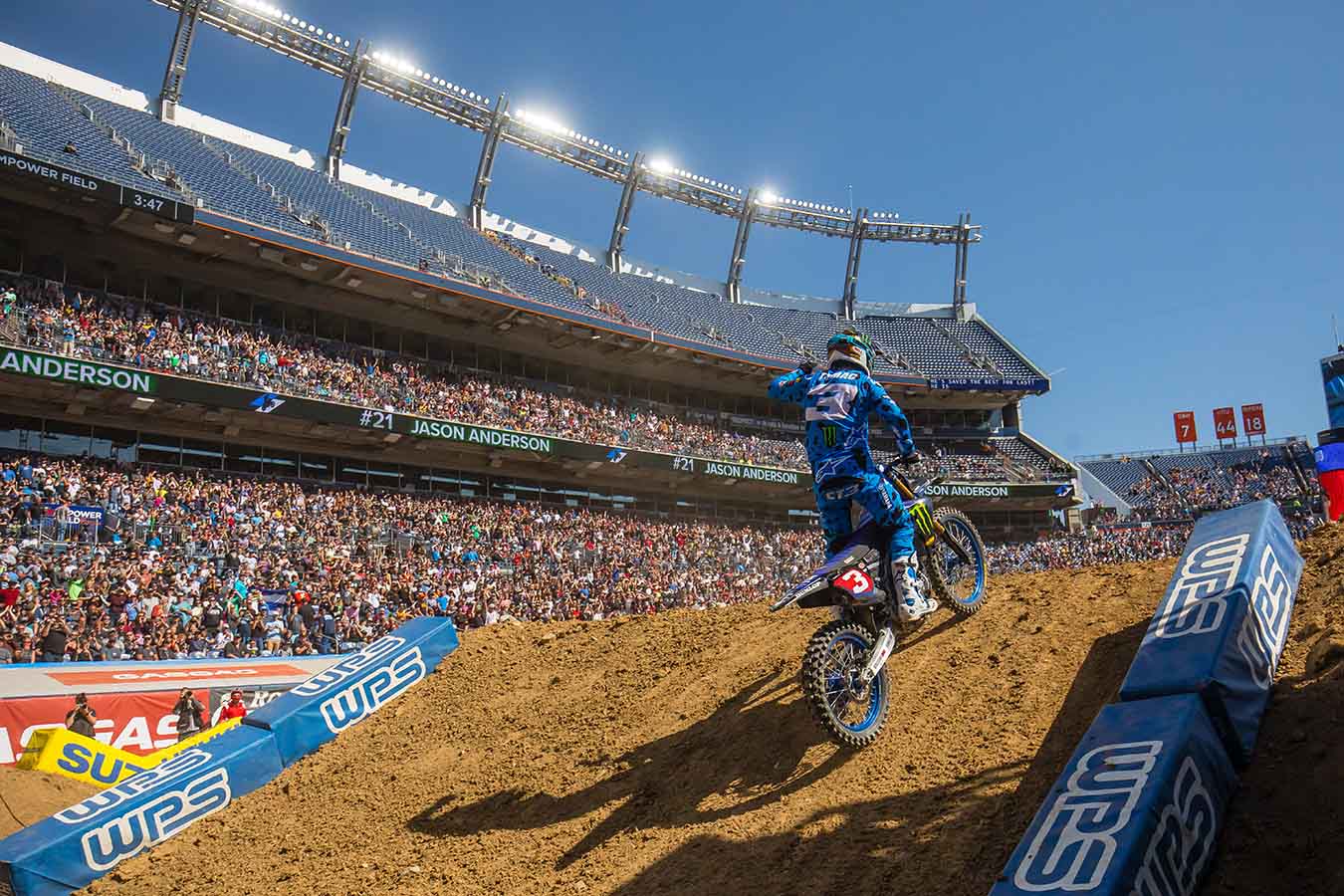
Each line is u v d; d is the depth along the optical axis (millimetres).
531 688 7145
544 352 33562
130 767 11547
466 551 25297
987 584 6125
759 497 37312
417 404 27250
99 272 24203
